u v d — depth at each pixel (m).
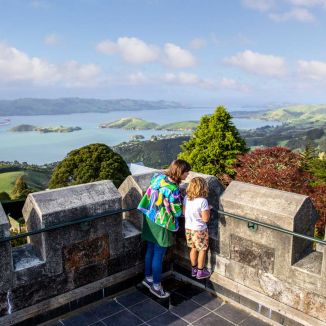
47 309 3.71
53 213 3.56
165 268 4.77
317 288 3.28
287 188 13.52
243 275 3.94
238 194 3.91
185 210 4.18
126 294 4.32
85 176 32.72
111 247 4.13
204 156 25.92
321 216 10.59
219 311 3.97
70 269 3.82
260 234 3.69
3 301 3.40
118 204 4.08
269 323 3.73
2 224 3.25
